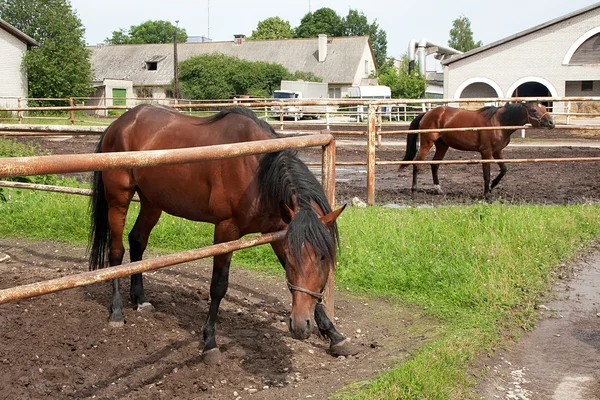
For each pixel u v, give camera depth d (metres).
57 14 38.41
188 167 4.29
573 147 18.97
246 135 4.14
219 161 4.09
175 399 3.54
